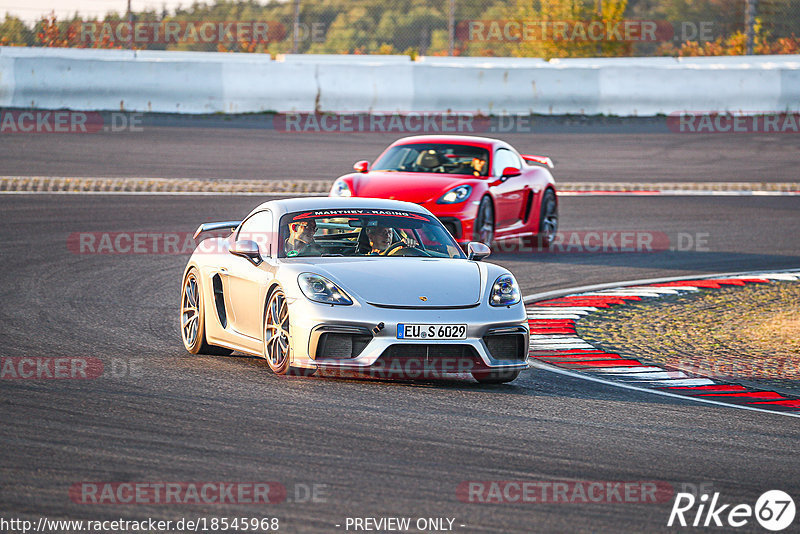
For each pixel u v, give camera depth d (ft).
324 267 84.64
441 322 79.71
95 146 243.81
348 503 53.42
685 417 75.77
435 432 67.77
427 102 284.41
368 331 79.15
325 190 206.08
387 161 163.02
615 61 307.58
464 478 58.39
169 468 58.29
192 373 84.33
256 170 225.56
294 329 81.00
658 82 292.61
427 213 98.12
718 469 62.44
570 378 89.20
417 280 83.66
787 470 62.85
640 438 68.95
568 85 289.94
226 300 92.73
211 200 194.08
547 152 255.70
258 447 62.80
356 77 284.41
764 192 223.10
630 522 52.60
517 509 53.67
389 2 368.89
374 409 73.05
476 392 80.79
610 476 60.08
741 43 341.82
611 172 239.50
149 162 230.07
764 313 121.80
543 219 168.76
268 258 89.15
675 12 428.97
